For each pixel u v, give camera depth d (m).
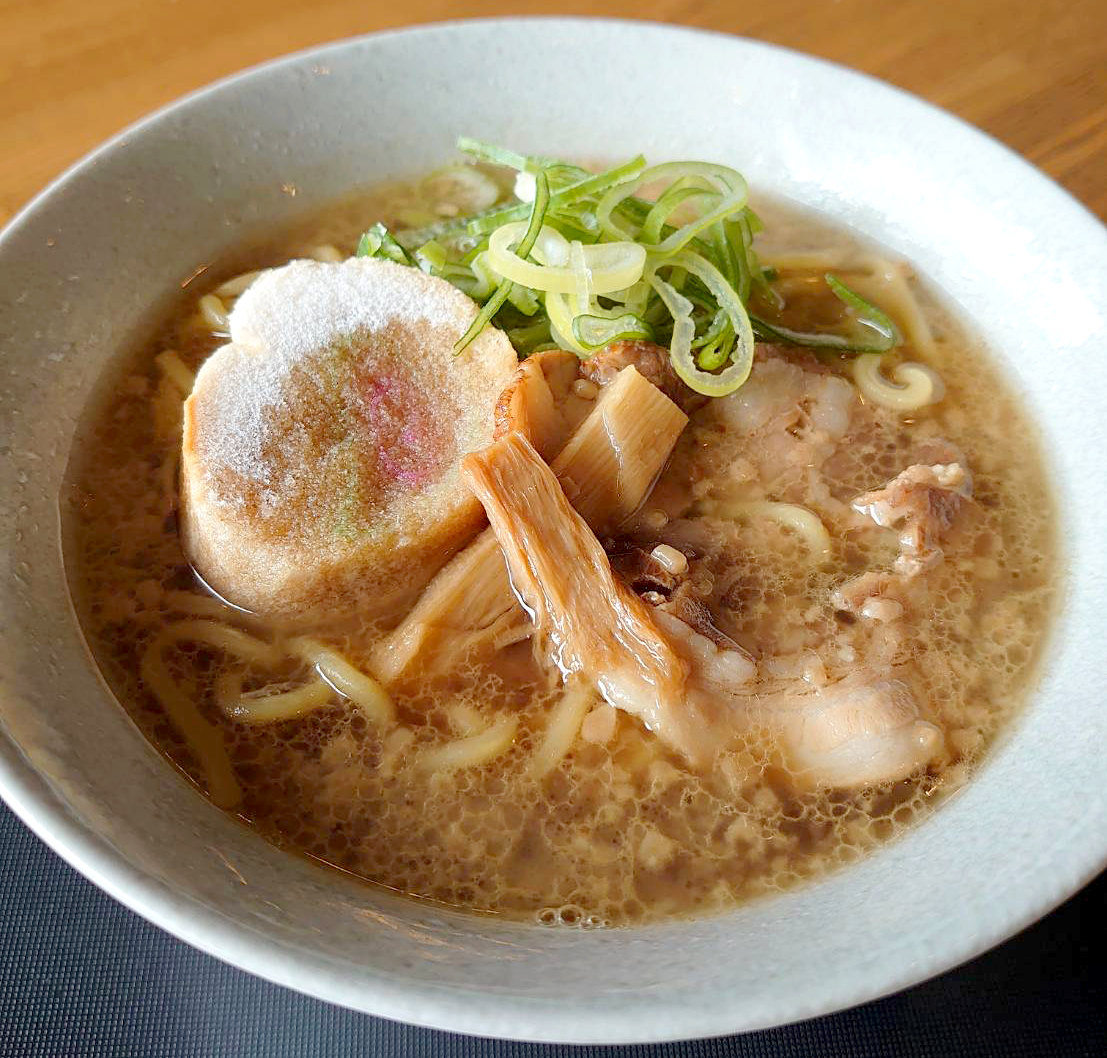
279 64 0.24
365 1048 0.16
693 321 0.21
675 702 0.17
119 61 0.28
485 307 0.21
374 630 0.19
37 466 0.19
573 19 0.25
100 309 0.21
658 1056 0.16
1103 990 0.16
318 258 0.24
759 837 0.17
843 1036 0.16
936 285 0.24
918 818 0.16
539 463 0.18
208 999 0.16
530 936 0.15
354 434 0.19
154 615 0.19
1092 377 0.20
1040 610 0.19
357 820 0.17
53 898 0.17
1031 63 0.28
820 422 0.22
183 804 0.16
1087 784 0.15
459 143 0.24
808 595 0.19
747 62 0.25
